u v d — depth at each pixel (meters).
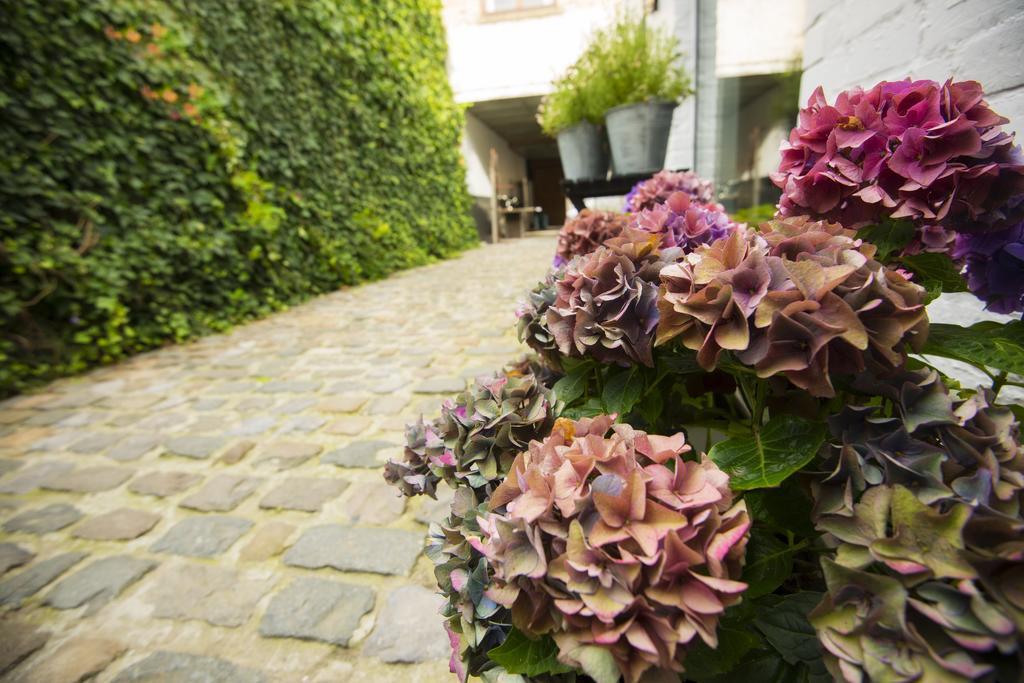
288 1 4.80
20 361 2.84
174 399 2.61
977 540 0.48
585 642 0.52
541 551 0.54
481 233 11.67
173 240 3.65
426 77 7.90
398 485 1.05
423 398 2.46
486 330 3.57
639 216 1.26
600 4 8.98
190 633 1.16
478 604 0.68
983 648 0.42
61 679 1.05
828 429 0.67
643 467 0.61
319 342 3.54
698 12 4.09
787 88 2.89
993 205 0.74
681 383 1.03
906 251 0.88
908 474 0.55
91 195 3.18
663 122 3.42
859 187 0.82
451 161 8.95
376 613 1.20
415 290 5.30
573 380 0.98
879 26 1.27
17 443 2.16
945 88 0.75
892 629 0.46
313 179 5.22
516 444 0.83
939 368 1.17
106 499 1.72
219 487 1.77
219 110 4.00
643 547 0.50
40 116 3.02
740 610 0.63
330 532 1.50
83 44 3.19
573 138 3.80
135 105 3.49
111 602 1.26
